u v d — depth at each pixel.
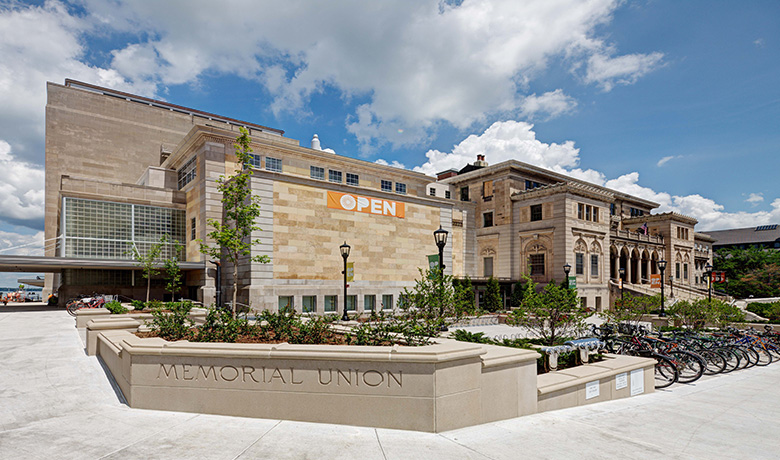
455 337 12.01
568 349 10.12
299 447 5.82
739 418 8.20
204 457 5.43
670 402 9.55
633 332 14.08
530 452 5.91
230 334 9.05
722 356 13.90
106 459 5.34
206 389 7.36
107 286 33.41
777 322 30.42
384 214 34.19
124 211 33.22
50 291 51.91
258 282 26.95
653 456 6.00
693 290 55.28
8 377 9.87
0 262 25.52
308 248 29.52
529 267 47.09
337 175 38.06
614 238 50.38
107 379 9.67
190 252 33.84
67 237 31.02
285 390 7.03
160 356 7.62
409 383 6.60
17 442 5.91
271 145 33.84
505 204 50.12
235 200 16.91
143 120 52.12
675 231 60.66
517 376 7.71
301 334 9.20
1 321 22.56
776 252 78.31
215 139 31.66
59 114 47.38
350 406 6.79
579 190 44.78
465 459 5.56
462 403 6.82
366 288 32.06
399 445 5.96
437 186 55.00
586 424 7.43
